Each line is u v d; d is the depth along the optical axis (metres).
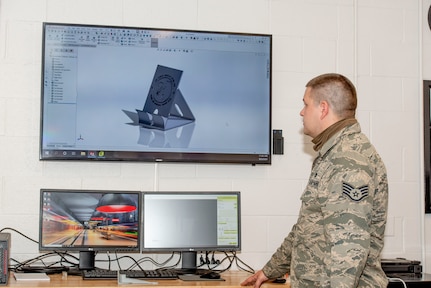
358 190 2.18
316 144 2.50
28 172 3.44
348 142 2.35
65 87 3.45
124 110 3.51
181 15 3.66
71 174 3.49
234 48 3.65
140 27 3.55
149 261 3.54
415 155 3.90
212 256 3.57
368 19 3.90
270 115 3.67
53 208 3.23
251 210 3.67
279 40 3.77
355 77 3.85
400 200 3.86
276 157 3.72
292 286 2.49
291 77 3.77
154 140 3.53
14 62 3.46
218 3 3.71
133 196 3.33
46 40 3.44
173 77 3.58
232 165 3.67
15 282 2.92
